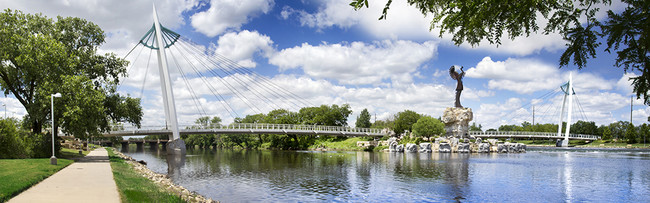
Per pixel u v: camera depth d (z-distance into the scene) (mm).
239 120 164500
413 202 29125
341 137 138375
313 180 40625
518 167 55188
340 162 64438
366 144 117188
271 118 141000
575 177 44281
